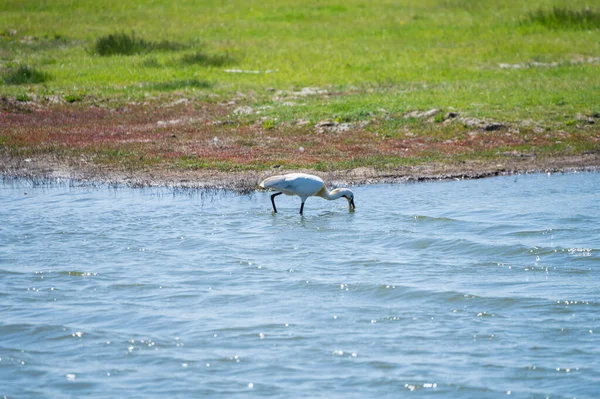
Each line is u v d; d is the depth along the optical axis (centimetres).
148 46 8131
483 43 8350
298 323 2577
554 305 2694
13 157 4969
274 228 3631
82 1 10438
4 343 2445
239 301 2766
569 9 9500
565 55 7756
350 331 2517
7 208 3956
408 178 4541
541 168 4728
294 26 9294
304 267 3103
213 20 9612
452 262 3175
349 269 3081
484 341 2433
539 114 5688
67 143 5278
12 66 7300
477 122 5500
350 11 10156
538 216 3725
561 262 3144
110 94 6412
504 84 6600
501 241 3366
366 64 7538
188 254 3269
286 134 5450
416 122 5600
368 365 2286
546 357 2319
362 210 3916
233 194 4275
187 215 3841
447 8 10288
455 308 2695
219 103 6212
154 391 2159
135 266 3117
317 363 2306
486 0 10575
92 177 4584
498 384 2167
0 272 3036
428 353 2358
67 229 3594
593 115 5641
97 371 2273
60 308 2703
